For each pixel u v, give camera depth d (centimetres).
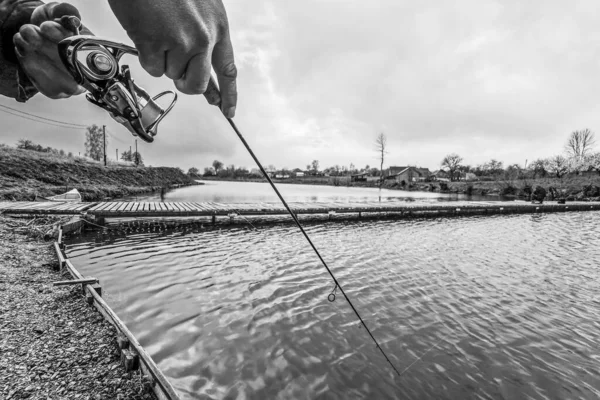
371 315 492
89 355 290
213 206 1583
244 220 1506
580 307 549
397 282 653
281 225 1434
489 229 1455
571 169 4903
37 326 341
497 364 379
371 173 8838
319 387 326
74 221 1069
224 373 341
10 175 2064
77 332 332
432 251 961
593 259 888
